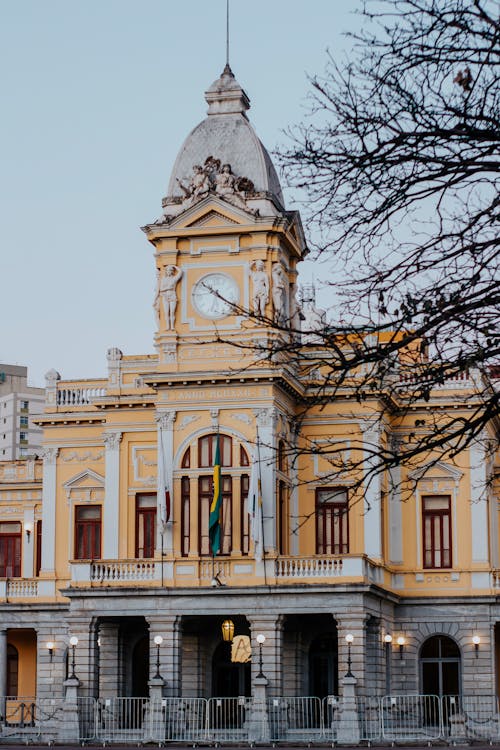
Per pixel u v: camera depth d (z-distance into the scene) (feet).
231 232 234.99
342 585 221.05
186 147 244.63
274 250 234.99
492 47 63.26
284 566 225.56
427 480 247.70
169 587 226.17
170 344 236.02
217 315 235.20
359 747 207.41
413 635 244.63
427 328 66.39
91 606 228.63
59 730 223.10
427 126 65.26
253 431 230.27
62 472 256.52
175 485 232.73
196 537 229.25
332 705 218.38
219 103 246.88
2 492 274.98
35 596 255.70
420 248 66.90
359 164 65.92
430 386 68.69
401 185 65.87
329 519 240.53
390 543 247.29
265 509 227.81
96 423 254.47
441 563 245.65
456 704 230.48
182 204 238.89
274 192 243.60
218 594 225.15
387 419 241.14
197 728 223.10
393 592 238.89
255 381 230.27
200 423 233.14
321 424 241.76
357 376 234.38
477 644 241.35
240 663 239.30
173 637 225.97
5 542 273.95
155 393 242.99
